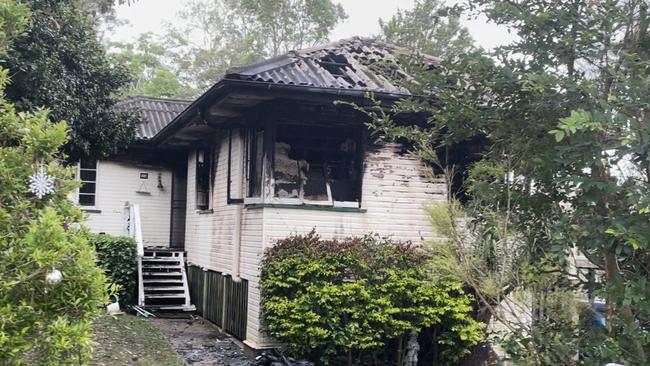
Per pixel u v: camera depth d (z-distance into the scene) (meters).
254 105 8.78
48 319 2.87
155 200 15.05
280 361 7.79
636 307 2.98
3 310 2.66
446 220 5.20
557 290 3.93
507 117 3.49
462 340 7.56
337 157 9.14
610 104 2.93
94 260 3.07
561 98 3.12
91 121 10.50
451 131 3.97
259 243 8.56
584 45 3.22
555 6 3.38
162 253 13.42
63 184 3.28
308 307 7.50
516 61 3.37
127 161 14.90
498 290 4.06
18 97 8.23
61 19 9.41
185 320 11.60
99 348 6.98
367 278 7.71
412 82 4.39
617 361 2.90
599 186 2.90
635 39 3.26
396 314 7.67
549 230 3.40
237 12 31.88
